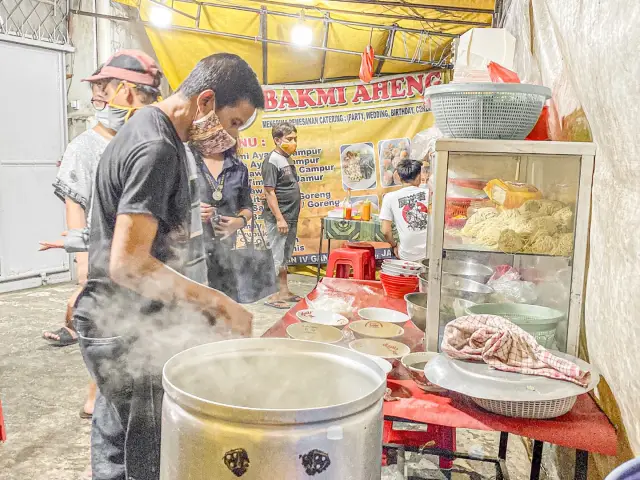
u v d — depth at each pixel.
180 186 2.23
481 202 1.86
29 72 5.72
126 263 2.10
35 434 2.81
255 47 6.04
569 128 1.97
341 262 4.67
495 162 1.97
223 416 0.66
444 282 1.86
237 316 2.34
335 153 6.36
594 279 1.64
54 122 6.01
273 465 0.65
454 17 5.35
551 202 1.81
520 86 1.71
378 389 0.75
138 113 2.20
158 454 2.23
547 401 1.32
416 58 5.88
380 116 6.23
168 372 0.81
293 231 6.07
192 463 0.68
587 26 1.41
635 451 1.25
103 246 2.20
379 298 2.64
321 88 6.24
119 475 2.20
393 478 1.99
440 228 1.79
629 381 1.29
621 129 1.27
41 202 5.96
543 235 1.73
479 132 1.80
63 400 3.19
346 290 2.78
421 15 5.48
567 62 1.73
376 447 0.75
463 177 1.94
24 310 4.98
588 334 1.72
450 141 1.74
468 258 1.95
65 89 6.07
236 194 3.29
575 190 1.74
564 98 2.03
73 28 6.00
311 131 6.32
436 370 1.47
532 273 1.91
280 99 6.28
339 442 0.67
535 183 1.97
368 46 5.30
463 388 1.37
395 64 6.09
